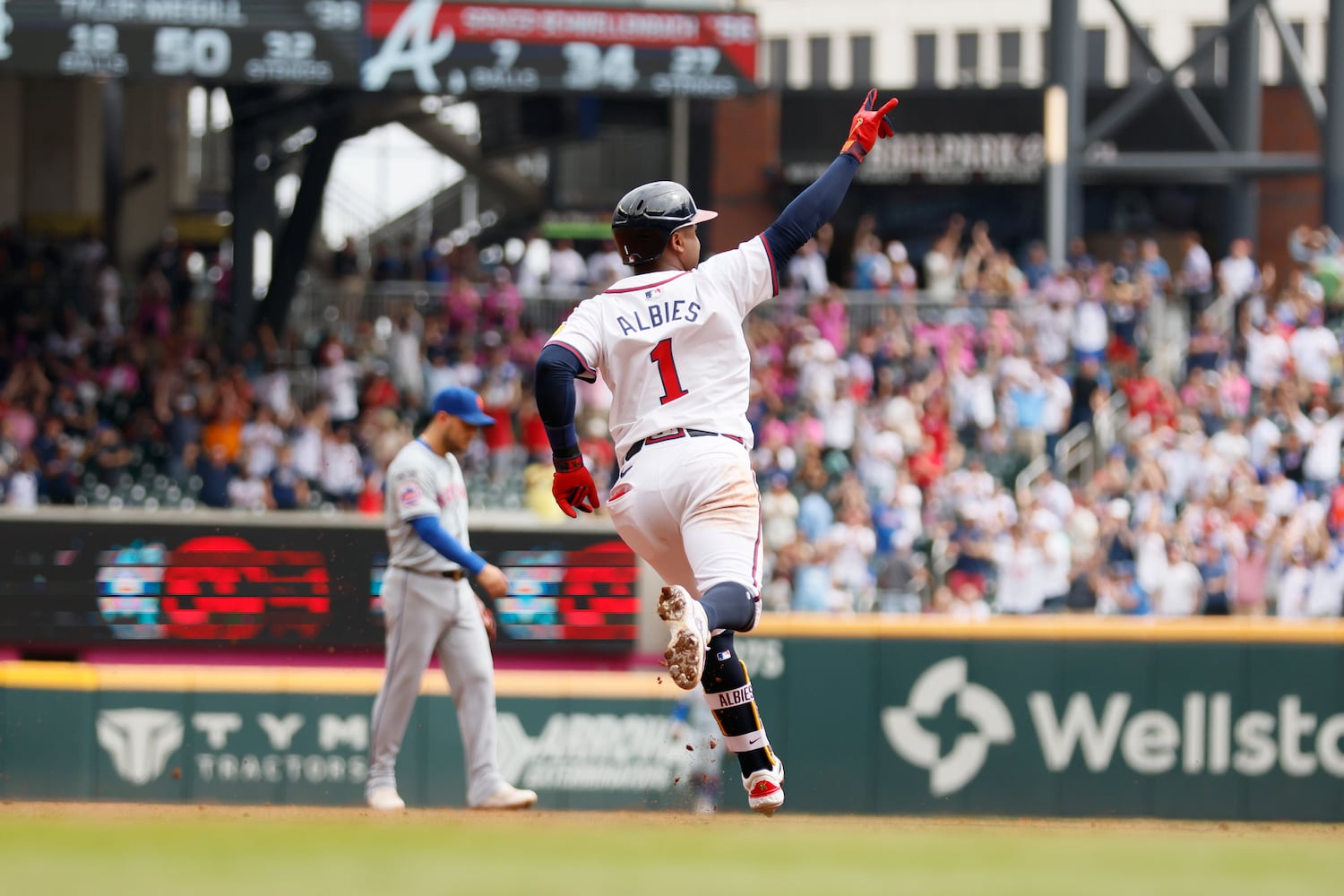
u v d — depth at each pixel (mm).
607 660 36875
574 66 69688
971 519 56750
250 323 76000
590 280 77812
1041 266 77188
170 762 34906
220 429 65312
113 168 97312
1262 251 104250
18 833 14148
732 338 15898
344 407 68062
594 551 36844
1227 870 13500
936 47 119000
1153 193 105188
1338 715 38094
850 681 38094
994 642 38156
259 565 36469
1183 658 38188
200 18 67438
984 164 99562
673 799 36281
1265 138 104688
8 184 96062
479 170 101625
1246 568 57750
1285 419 65500
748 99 100312
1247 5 87125
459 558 24828
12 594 36094
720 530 15422
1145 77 109312
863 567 56562
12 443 63469
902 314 72562
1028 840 15805
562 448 16047
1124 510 57625
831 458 65312
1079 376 69562
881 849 14602
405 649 25453
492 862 13156
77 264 79562
